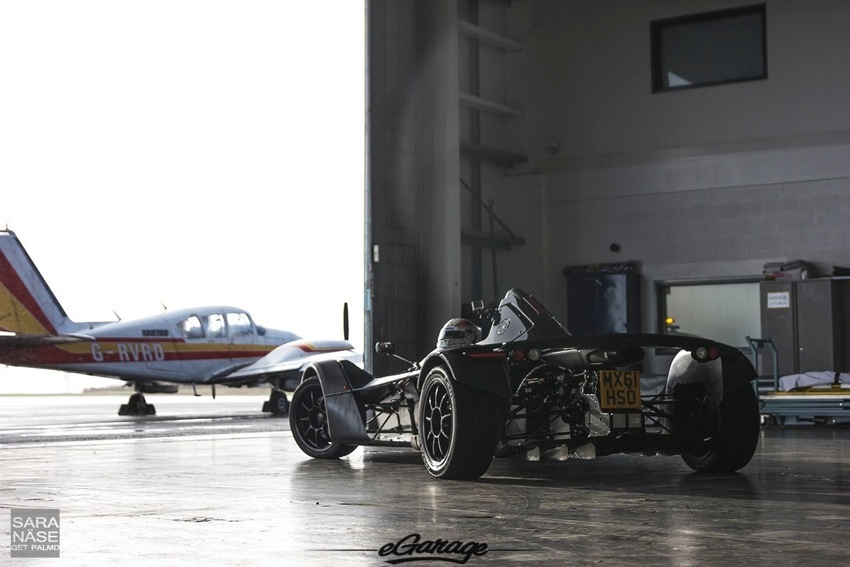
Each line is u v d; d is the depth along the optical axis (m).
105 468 6.09
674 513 3.90
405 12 13.91
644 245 15.02
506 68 16.14
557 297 15.63
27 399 45.91
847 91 13.75
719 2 14.61
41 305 17.27
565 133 15.71
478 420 5.19
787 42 14.15
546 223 15.77
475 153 15.12
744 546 3.12
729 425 5.48
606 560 2.90
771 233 14.10
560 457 5.22
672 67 15.07
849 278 12.98
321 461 6.70
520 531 3.45
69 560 2.99
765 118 14.27
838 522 3.63
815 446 7.78
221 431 10.87
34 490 4.85
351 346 19.25
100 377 17.84
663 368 14.34
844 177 13.64
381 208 13.39
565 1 15.76
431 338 14.08
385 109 13.52
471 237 15.04
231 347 18.48
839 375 12.03
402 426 6.38
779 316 13.27
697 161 14.62
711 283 14.60
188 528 3.57
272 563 2.91
